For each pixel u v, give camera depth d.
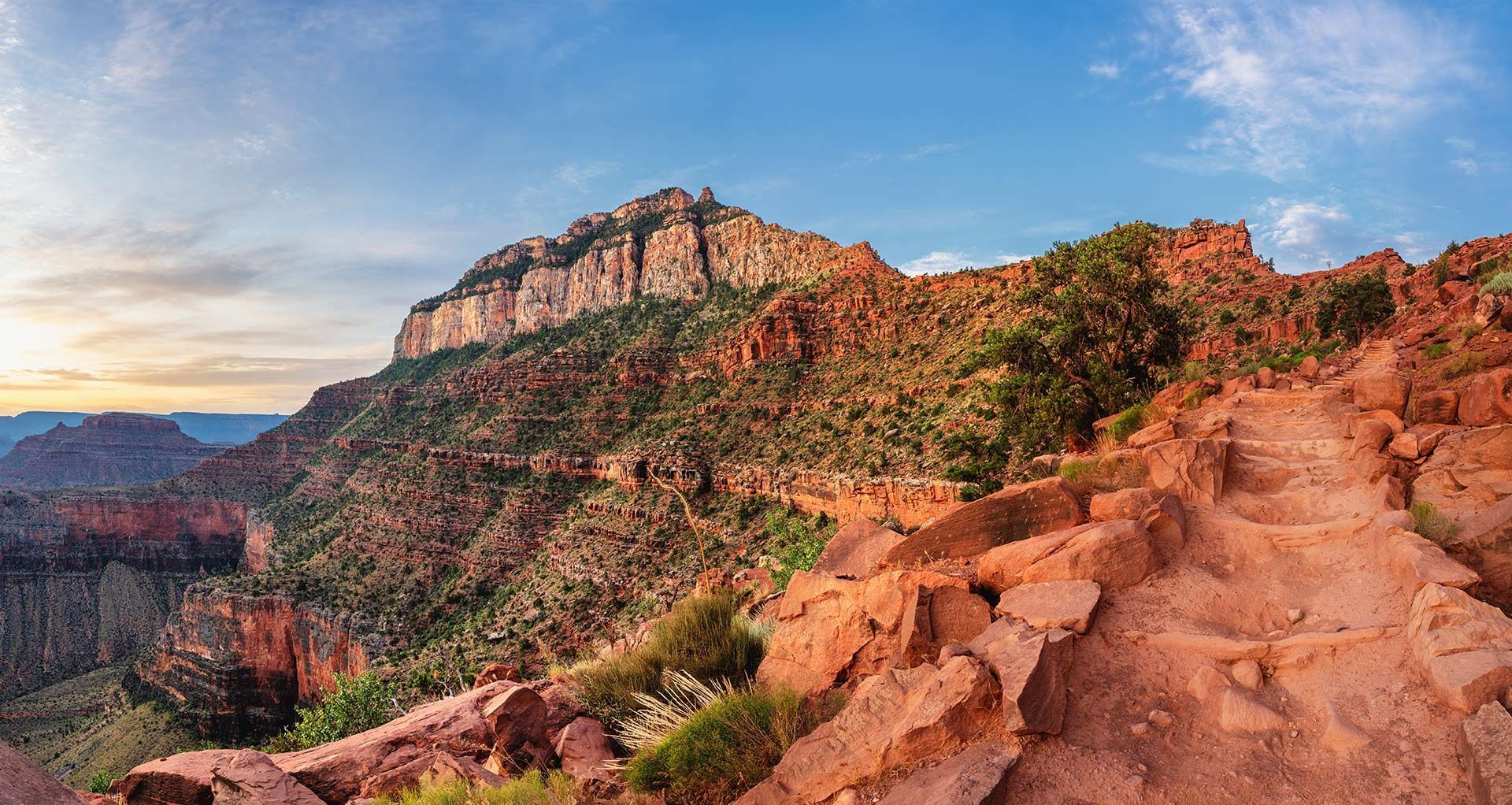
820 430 100.50
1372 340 29.09
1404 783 4.89
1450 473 8.55
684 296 196.88
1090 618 6.98
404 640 107.94
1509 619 5.61
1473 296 20.17
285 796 8.55
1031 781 5.61
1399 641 6.02
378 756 9.77
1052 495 9.52
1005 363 31.55
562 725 11.16
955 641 7.86
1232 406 16.31
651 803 7.88
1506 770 4.30
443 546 127.88
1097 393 27.56
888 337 121.81
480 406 170.00
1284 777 5.25
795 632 9.55
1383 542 7.30
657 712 10.29
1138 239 29.41
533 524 121.56
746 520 91.31
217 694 118.62
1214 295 94.00
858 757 6.32
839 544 11.69
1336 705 5.68
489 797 8.09
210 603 125.00
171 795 8.92
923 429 79.31
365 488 161.12
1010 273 115.31
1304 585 7.45
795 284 171.88
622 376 153.25
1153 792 5.32
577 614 89.06
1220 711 5.91
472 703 11.18
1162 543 8.31
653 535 97.50
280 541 170.00
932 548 10.15
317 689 115.31
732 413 121.94
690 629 12.04
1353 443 10.71
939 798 5.29
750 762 7.61
